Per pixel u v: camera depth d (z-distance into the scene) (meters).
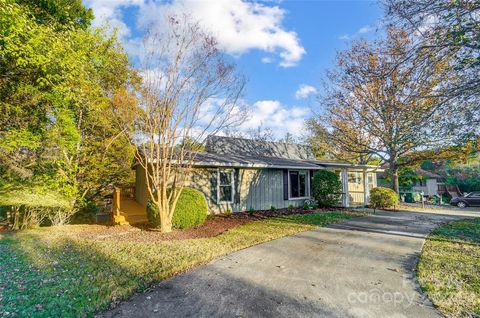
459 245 6.30
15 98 8.52
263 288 3.91
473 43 5.26
